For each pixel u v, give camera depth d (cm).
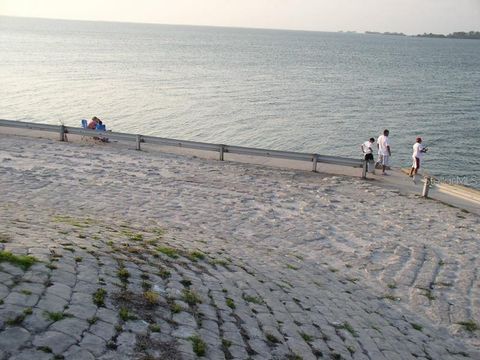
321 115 4288
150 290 634
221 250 976
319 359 616
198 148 2044
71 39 16550
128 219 1208
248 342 593
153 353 493
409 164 2944
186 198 1470
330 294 868
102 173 1689
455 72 9812
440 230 1327
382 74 8694
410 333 789
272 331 646
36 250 645
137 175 1695
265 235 1211
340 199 1571
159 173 1744
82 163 1814
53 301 522
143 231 1024
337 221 1358
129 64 8256
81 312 520
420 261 1105
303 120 4019
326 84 6681
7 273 551
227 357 540
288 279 888
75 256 665
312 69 9012
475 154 3228
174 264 775
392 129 3853
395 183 1817
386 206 1524
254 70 8212
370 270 1041
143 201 1408
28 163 1761
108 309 546
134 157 1972
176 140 2056
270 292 787
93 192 1461
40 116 3678
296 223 1320
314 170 1923
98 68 7344
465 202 1622
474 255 1158
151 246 852
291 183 1730
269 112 4291
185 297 650
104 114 3859
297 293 822
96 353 462
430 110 4834
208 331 580
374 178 1875
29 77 5753
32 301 509
